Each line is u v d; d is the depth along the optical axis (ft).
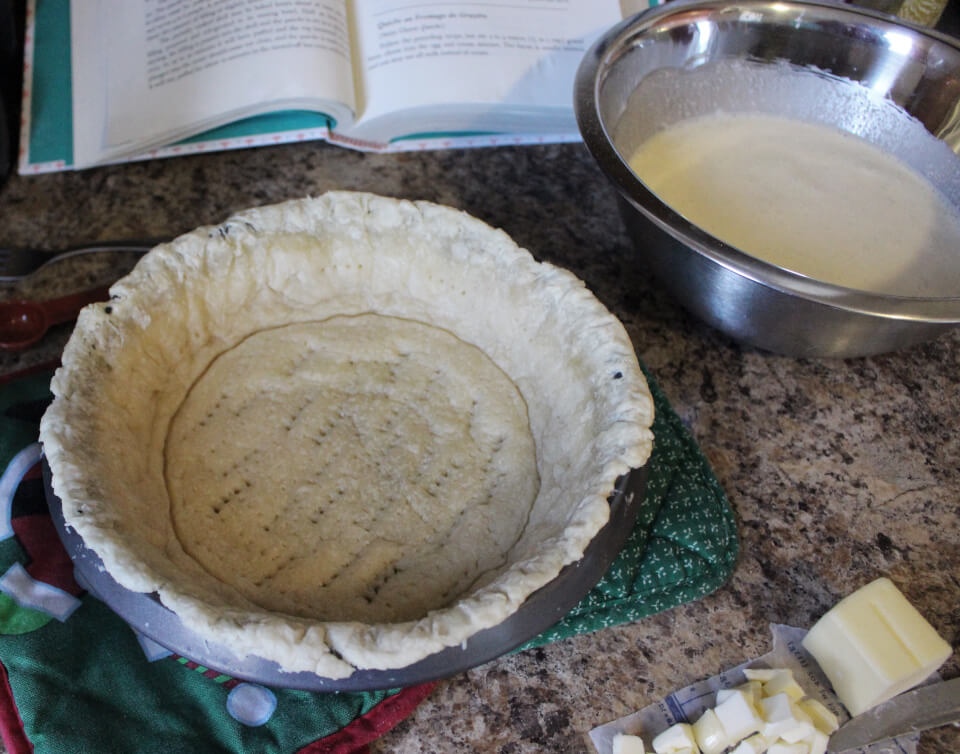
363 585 2.11
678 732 2.06
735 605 2.35
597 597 2.25
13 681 1.94
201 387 2.43
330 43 3.16
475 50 3.32
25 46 3.37
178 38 3.22
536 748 2.06
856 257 2.87
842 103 3.26
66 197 3.12
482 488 2.33
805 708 2.15
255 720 1.98
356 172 3.34
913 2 3.49
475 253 2.48
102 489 1.89
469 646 1.81
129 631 2.08
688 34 3.08
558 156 3.53
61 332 2.70
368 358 2.57
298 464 2.31
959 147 3.01
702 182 3.10
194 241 2.37
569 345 2.35
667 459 2.51
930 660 2.12
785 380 2.89
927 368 2.99
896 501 2.62
